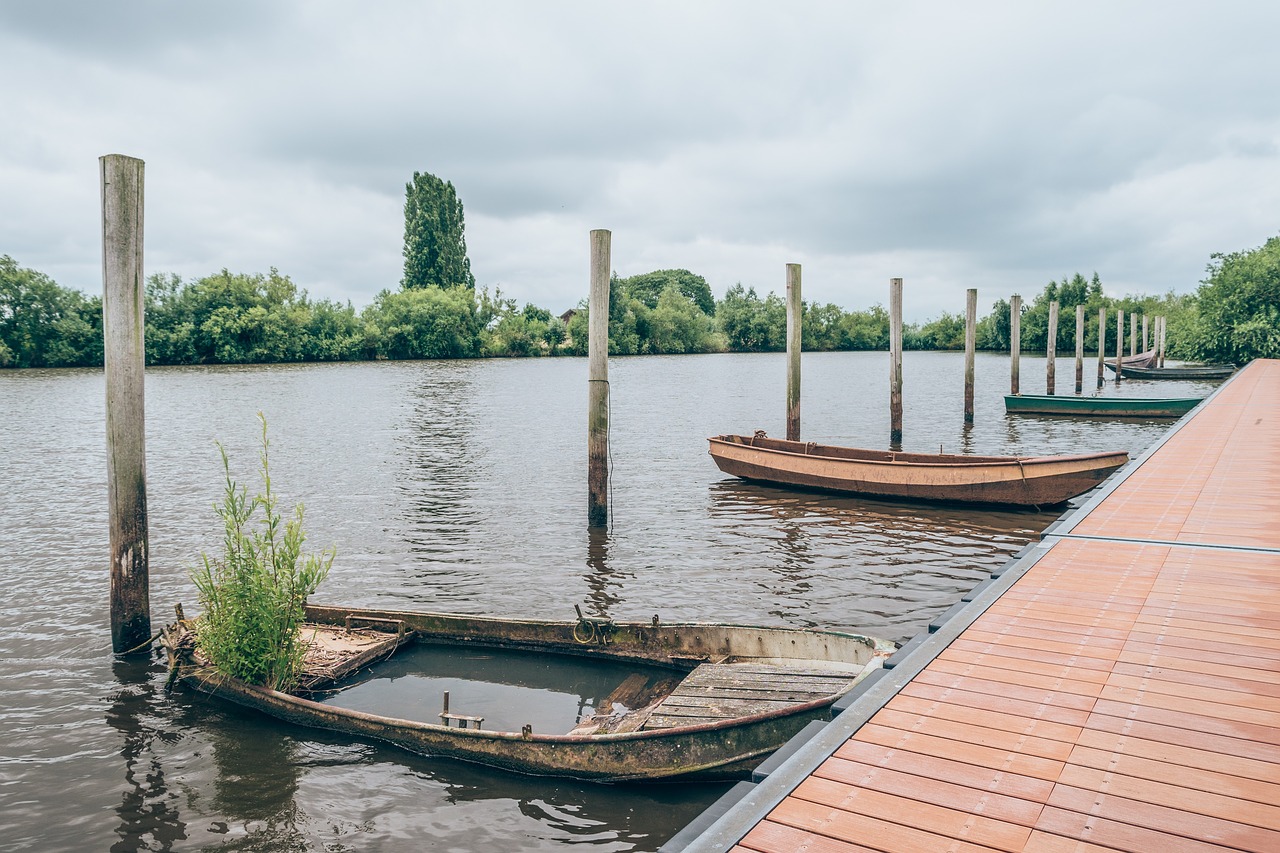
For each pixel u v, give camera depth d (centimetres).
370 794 703
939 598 1198
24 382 5759
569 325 11350
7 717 847
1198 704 477
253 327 8250
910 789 396
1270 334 4603
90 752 776
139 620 1026
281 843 636
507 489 2034
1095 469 1658
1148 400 3331
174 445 2756
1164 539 860
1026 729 454
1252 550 807
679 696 774
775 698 754
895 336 2767
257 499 940
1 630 1097
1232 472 1242
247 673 875
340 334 8925
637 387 5484
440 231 10325
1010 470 1734
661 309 11538
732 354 11925
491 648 1001
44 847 632
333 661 944
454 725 821
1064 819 367
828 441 2877
